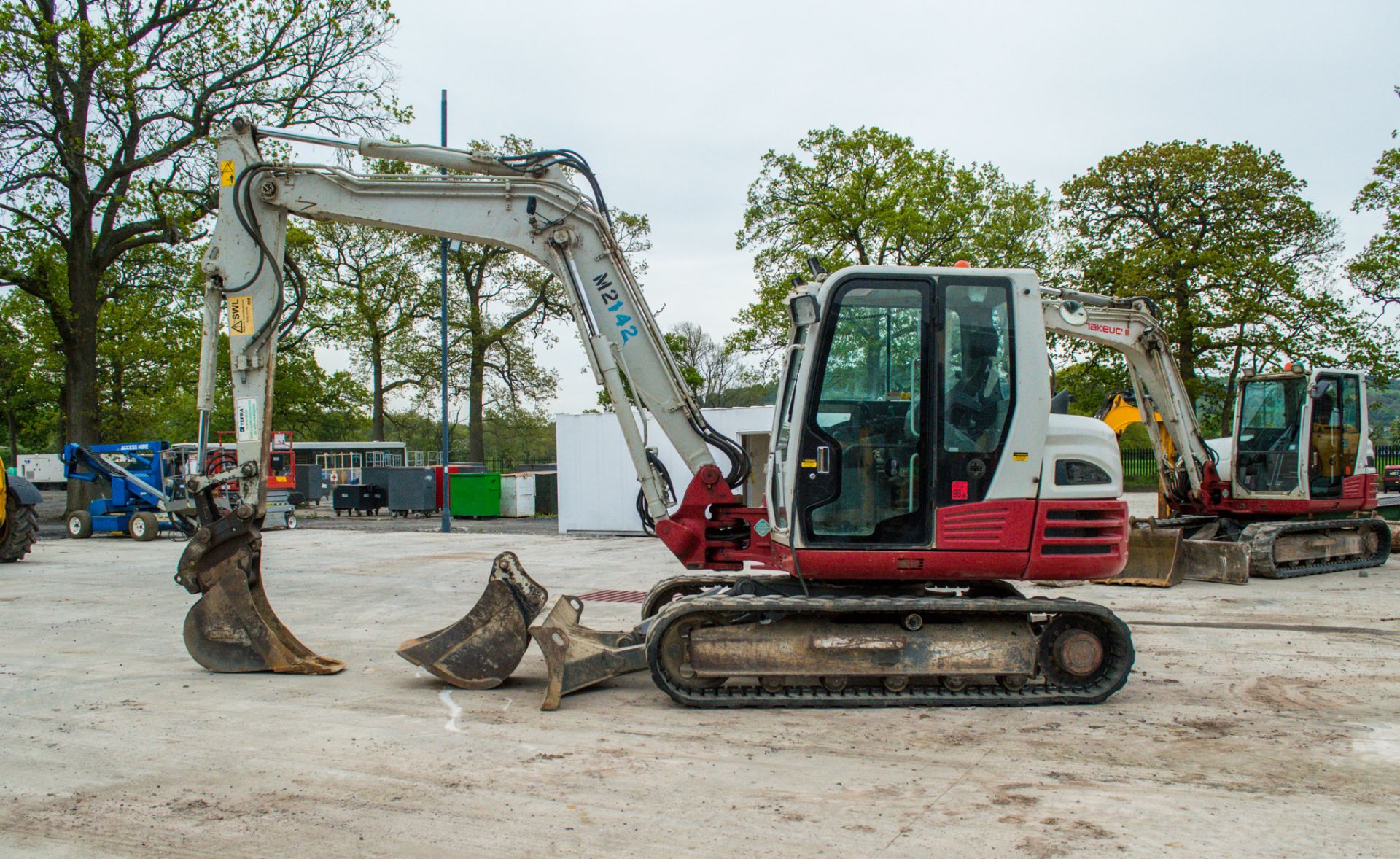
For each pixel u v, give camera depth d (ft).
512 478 90.84
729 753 16.49
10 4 69.62
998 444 19.88
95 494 80.48
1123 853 12.36
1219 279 96.94
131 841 12.80
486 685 21.11
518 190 24.38
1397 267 89.51
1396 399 120.88
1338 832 13.08
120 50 71.56
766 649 19.71
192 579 23.21
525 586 21.36
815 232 101.19
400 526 77.87
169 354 120.88
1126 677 19.93
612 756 16.33
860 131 102.53
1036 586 37.68
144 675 22.93
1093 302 38.58
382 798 14.37
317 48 75.36
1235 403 43.34
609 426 64.08
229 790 14.73
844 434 19.95
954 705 19.63
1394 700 20.22
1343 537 42.91
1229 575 38.27
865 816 13.60
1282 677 22.30
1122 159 101.04
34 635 28.55
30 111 72.84
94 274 81.51
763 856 12.23
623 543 58.03
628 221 116.06
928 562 19.77
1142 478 117.50
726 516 24.88
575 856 12.25
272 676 22.63
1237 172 96.63
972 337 20.01
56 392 152.25
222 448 43.55
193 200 78.28
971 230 107.76
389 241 128.26
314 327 129.80
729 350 109.29
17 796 14.55
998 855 12.26
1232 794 14.53
